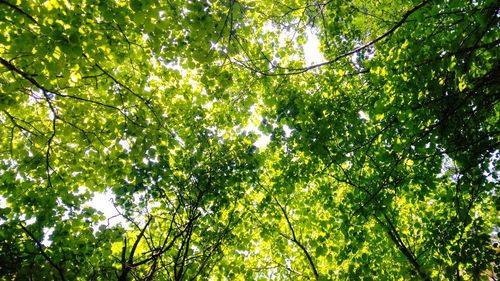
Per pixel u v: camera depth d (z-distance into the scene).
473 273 5.06
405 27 6.16
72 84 6.17
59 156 6.50
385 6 7.56
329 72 7.66
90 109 6.48
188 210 6.93
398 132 6.04
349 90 7.66
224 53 5.60
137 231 6.85
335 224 7.17
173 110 7.32
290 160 7.74
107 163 6.32
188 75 7.71
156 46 5.43
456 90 5.12
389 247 7.55
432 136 5.43
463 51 4.66
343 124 6.91
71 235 5.25
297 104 7.15
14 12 4.25
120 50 5.85
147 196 6.67
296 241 8.96
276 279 9.56
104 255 5.47
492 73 4.59
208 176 7.21
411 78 5.48
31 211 5.53
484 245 5.08
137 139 6.16
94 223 5.70
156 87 7.12
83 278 4.99
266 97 7.88
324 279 6.27
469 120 5.15
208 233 7.23
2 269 4.34
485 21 4.38
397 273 7.19
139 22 4.55
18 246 4.79
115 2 4.64
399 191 6.96
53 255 4.92
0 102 5.10
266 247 10.02
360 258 6.55
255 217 8.73
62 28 4.20
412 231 9.09
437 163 6.11
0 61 4.35
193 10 4.92
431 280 5.56
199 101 7.02
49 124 7.03
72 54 4.32
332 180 8.61
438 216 6.80
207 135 7.70
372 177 6.70
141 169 6.44
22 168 6.02
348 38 8.06
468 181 5.59
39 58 4.51
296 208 9.04
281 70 7.68
